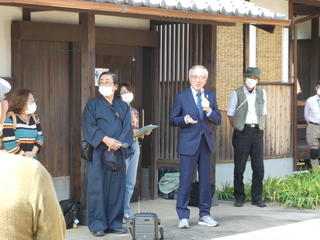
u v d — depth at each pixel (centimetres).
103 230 593
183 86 849
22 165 205
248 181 955
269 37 997
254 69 764
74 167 736
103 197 600
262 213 739
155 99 855
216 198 800
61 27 728
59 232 211
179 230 625
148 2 569
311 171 984
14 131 566
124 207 679
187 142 641
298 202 780
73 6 521
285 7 1023
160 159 858
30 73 706
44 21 725
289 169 1037
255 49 979
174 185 855
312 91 1243
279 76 1020
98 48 785
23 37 688
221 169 918
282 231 621
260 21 700
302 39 1256
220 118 655
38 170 206
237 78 938
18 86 685
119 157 599
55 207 209
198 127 644
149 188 860
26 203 201
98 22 790
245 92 775
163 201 842
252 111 775
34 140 583
